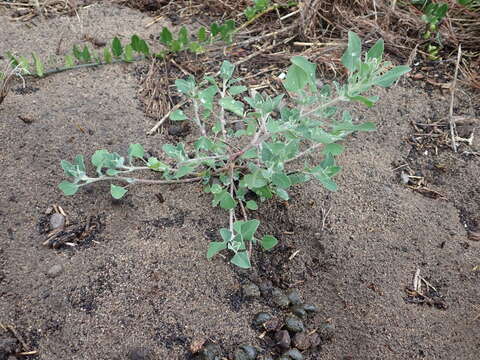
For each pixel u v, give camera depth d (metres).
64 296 0.25
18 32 0.38
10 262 0.26
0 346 0.23
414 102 0.36
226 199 0.26
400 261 0.28
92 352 0.24
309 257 0.28
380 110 0.35
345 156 0.32
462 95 0.37
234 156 0.27
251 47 0.39
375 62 0.23
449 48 0.40
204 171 0.29
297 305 0.26
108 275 0.26
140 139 0.32
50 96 0.33
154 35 0.39
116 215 0.28
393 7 0.41
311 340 0.25
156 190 0.29
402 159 0.33
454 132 0.34
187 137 0.33
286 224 0.29
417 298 0.26
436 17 0.39
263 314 0.25
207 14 0.42
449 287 0.27
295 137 0.24
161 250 0.27
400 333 0.25
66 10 0.41
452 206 0.30
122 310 0.25
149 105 0.34
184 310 0.25
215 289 0.26
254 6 0.42
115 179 0.29
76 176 0.26
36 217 0.28
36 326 0.24
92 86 0.34
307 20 0.40
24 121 0.31
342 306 0.26
